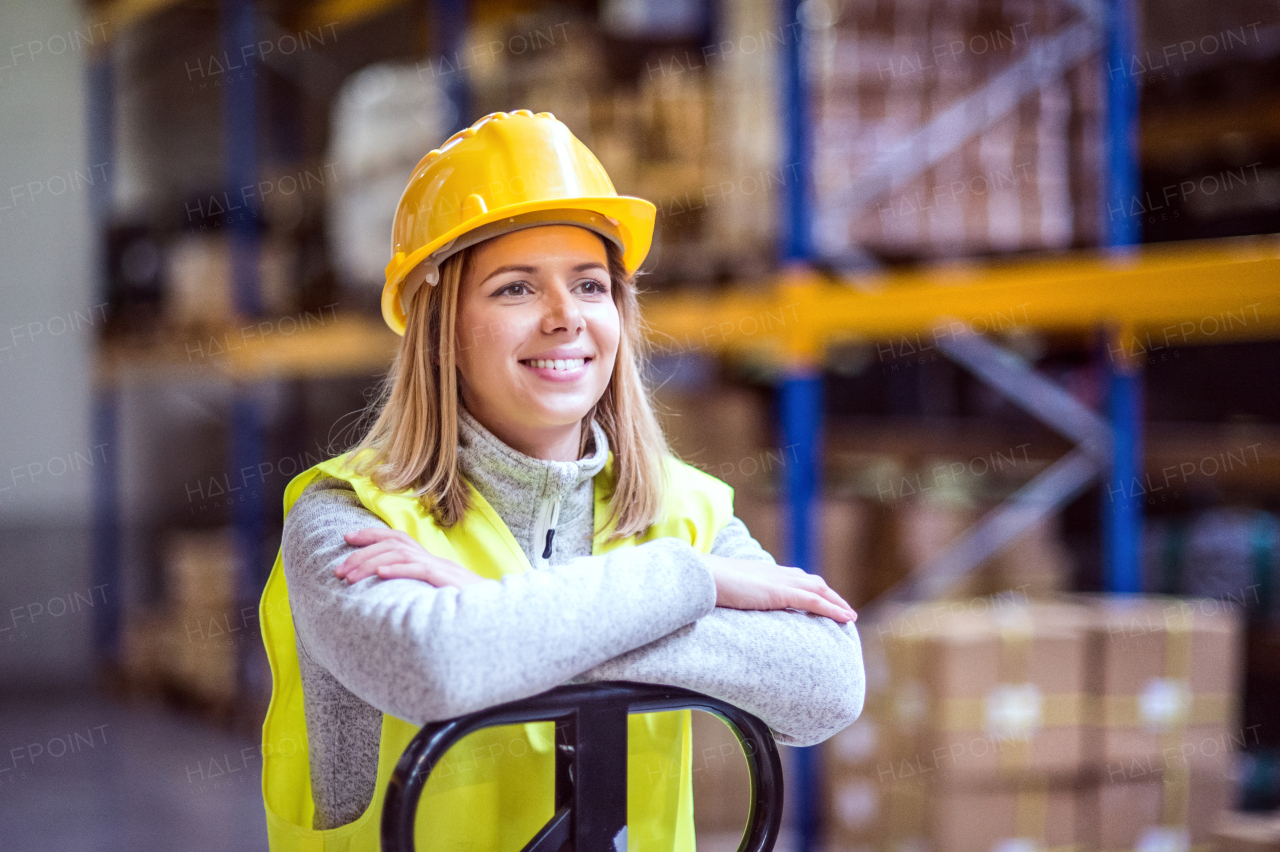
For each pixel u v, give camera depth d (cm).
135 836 559
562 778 149
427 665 141
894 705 414
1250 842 379
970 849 390
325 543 163
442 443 176
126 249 954
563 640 144
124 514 998
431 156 183
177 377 1008
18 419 958
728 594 165
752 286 478
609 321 179
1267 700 499
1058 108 441
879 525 497
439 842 166
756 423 600
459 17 664
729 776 478
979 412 627
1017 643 395
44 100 966
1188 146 579
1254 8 518
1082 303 371
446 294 176
